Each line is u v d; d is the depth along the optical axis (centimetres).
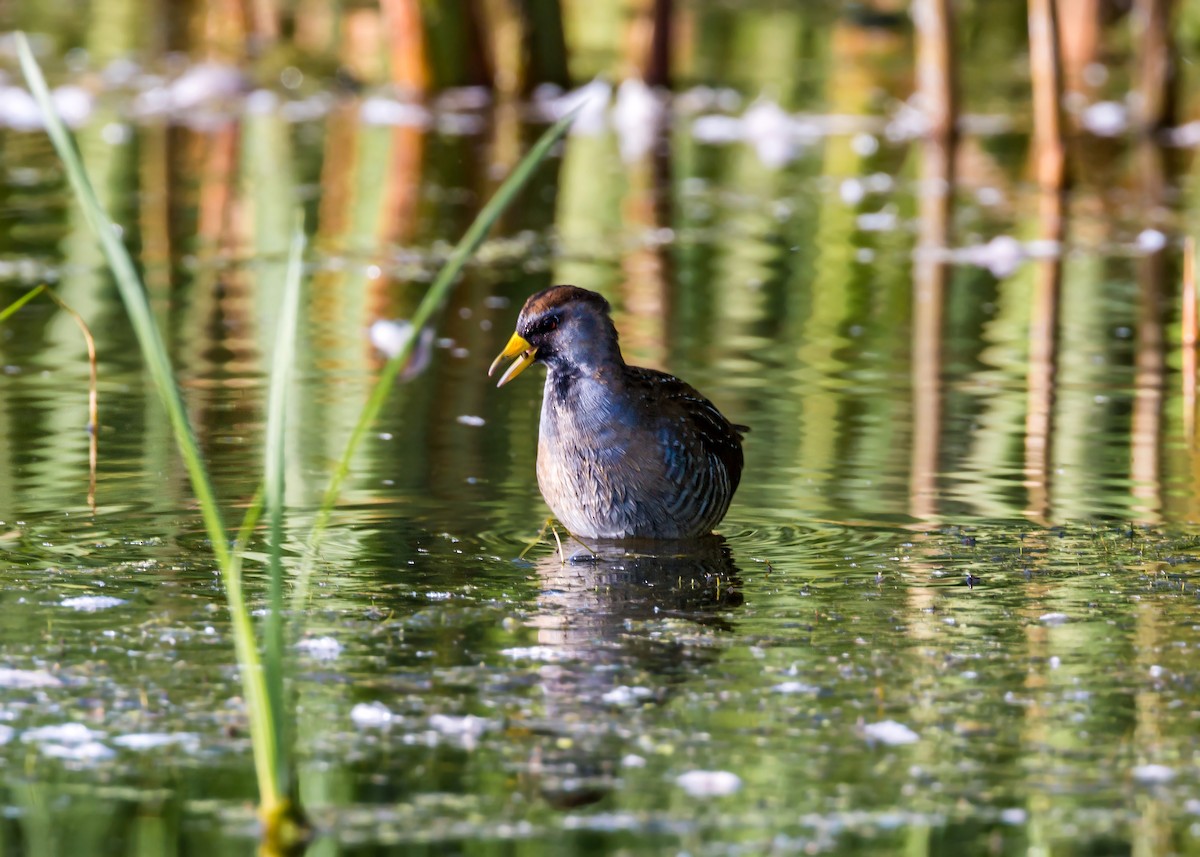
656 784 704
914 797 695
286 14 3419
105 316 1593
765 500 1114
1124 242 2002
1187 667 821
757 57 3325
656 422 1031
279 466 681
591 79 3000
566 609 905
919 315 1659
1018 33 3475
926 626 877
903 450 1223
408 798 694
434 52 2867
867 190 2303
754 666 822
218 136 2555
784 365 1466
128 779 710
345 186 2245
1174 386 1403
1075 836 666
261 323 1588
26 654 827
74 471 1139
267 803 671
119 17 3488
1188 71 3072
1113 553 1000
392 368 680
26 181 2220
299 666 817
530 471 1176
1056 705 778
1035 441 1245
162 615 881
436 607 904
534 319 1033
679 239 2008
